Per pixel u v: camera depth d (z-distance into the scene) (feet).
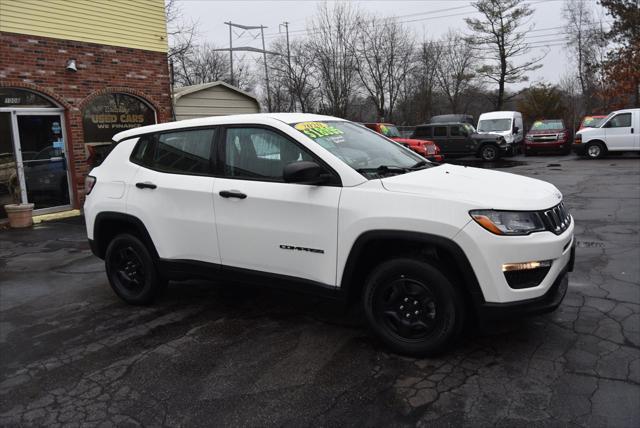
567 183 42.45
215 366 12.05
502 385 10.59
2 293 18.62
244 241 13.46
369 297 12.21
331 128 14.14
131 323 15.03
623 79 93.30
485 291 10.84
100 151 37.73
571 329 13.06
